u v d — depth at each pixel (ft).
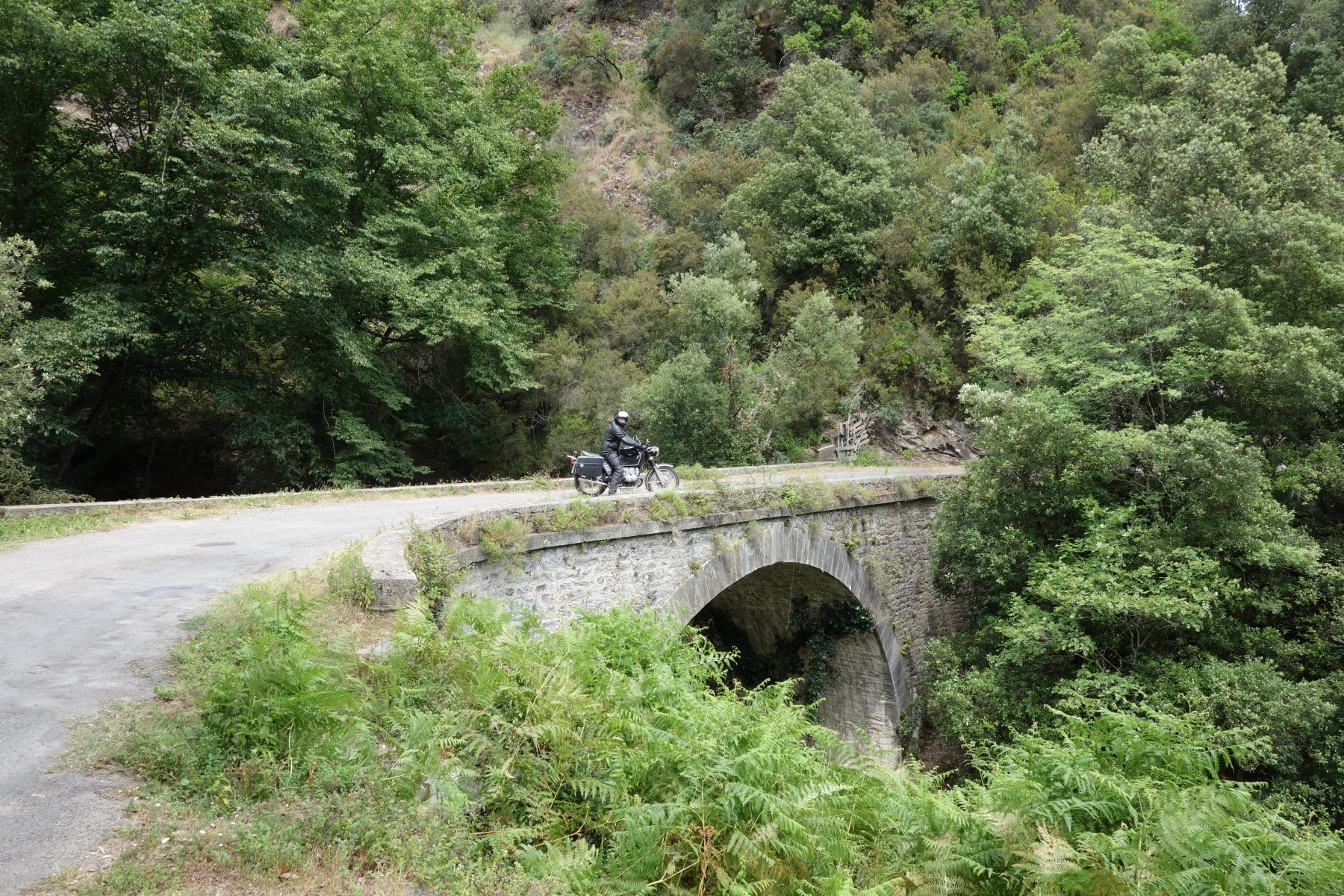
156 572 25.11
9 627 18.88
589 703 15.12
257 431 68.54
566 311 100.63
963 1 136.46
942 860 14.75
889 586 54.03
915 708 55.31
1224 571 40.91
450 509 41.60
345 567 20.81
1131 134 67.41
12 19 51.88
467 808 12.53
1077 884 13.17
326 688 13.19
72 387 55.77
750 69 140.87
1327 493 45.37
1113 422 49.14
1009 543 44.21
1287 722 34.14
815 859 13.55
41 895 8.68
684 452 84.79
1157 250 51.31
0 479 45.14
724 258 98.94
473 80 88.02
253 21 64.54
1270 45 114.52
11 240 42.68
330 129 63.10
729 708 18.97
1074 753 17.40
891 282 101.71
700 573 39.01
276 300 68.95
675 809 12.93
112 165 62.95
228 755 12.31
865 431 91.91
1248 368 41.68
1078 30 133.49
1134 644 40.40
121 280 60.03
